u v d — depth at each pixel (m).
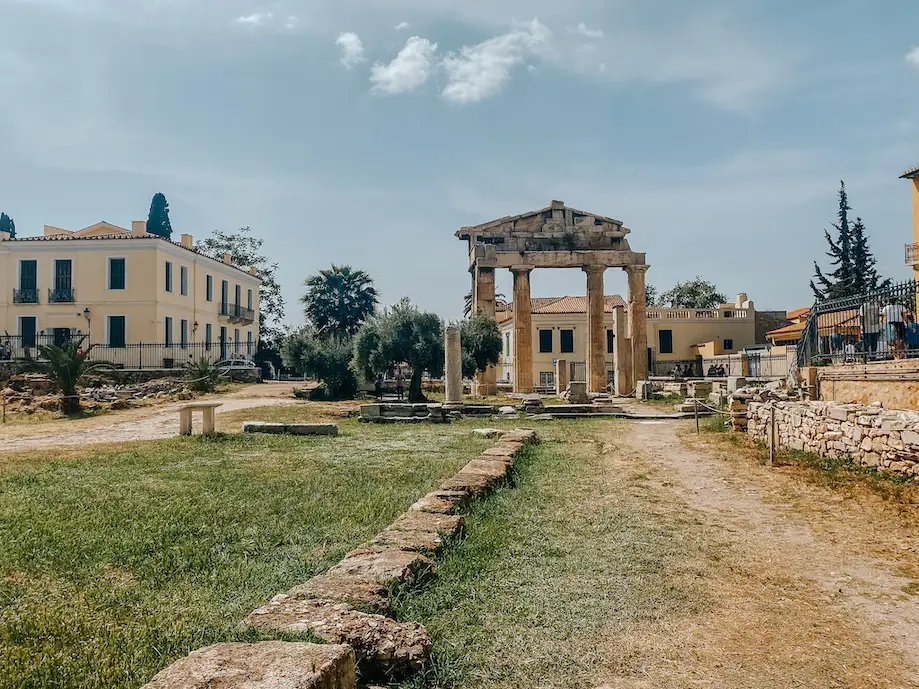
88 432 20.16
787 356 34.44
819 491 10.38
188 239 51.75
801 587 6.21
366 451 14.84
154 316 44.50
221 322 55.22
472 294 48.06
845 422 12.24
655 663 4.66
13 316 44.97
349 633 4.33
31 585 5.82
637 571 6.58
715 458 14.09
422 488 10.30
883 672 4.58
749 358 39.56
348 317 57.69
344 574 5.57
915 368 14.80
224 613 5.19
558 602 5.69
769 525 8.43
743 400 18.39
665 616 5.48
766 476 11.76
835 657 4.80
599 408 26.22
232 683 3.38
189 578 6.06
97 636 4.73
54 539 7.19
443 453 14.53
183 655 4.36
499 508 9.05
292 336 35.94
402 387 37.72
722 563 6.89
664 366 58.25
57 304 44.72
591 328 45.00
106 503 9.06
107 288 44.75
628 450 15.62
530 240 45.62
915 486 10.03
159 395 32.59
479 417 24.92
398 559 5.99
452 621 5.21
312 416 24.34
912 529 8.15
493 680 4.37
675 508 9.37
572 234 45.81
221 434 17.44
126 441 16.95
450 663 4.54
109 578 6.04
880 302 18.00
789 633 5.20
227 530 7.65
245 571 6.24
